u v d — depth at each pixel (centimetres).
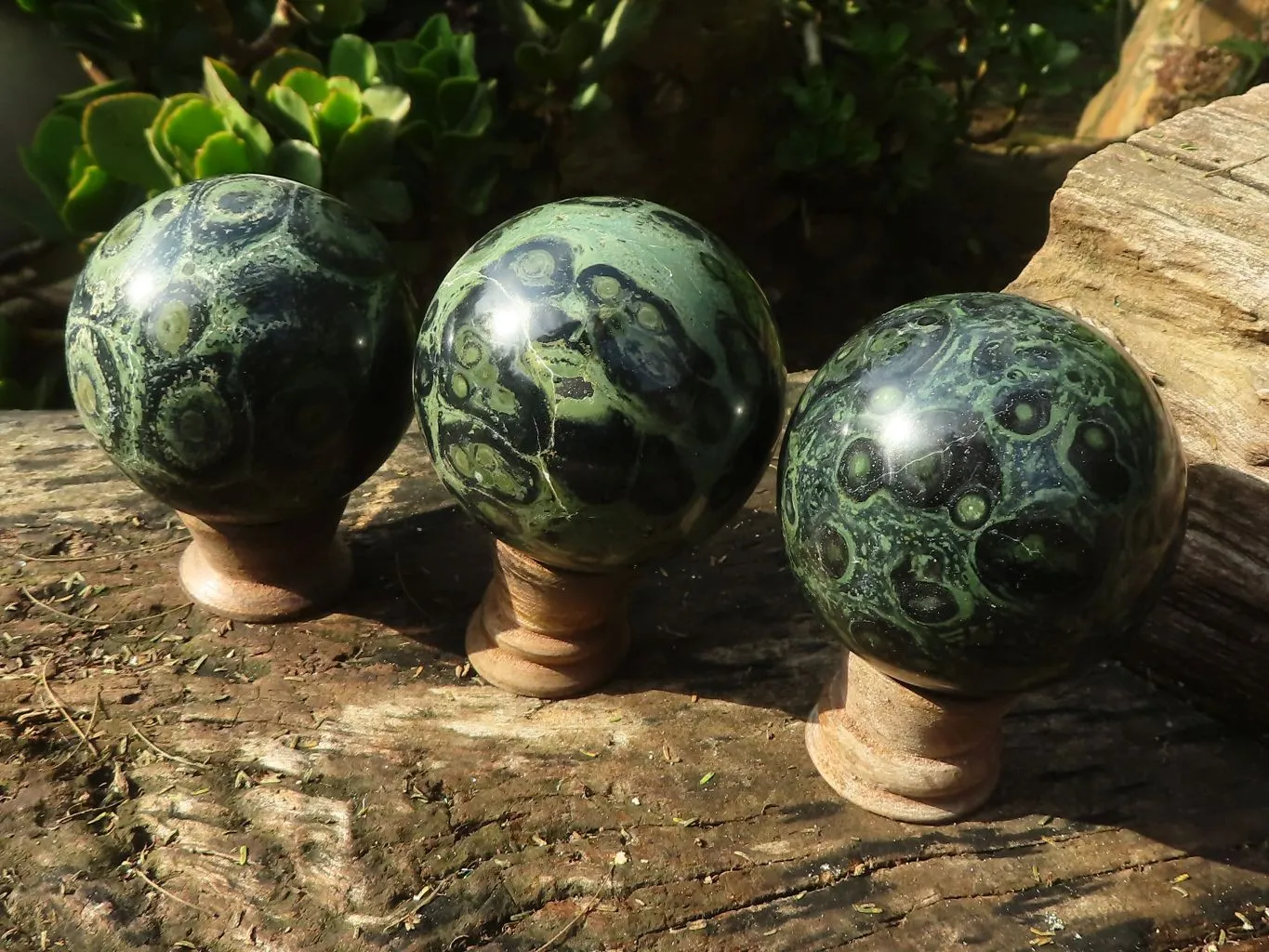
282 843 28
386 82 44
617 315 25
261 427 28
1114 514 24
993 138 64
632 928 27
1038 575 24
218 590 33
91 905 26
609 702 31
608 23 45
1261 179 34
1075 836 29
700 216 58
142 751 29
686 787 30
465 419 26
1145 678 33
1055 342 25
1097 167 35
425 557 35
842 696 30
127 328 27
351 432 29
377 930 26
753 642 33
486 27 51
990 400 24
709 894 27
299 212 28
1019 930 27
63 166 40
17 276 50
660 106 55
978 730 28
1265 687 31
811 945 27
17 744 29
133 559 34
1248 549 31
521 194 50
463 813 29
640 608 34
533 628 31
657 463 26
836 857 28
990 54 60
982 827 29
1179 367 33
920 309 26
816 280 62
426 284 49
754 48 56
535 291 26
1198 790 31
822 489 25
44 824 28
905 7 58
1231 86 62
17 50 49
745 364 26
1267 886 29
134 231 28
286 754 29
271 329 27
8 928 26
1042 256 36
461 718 31
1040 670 25
